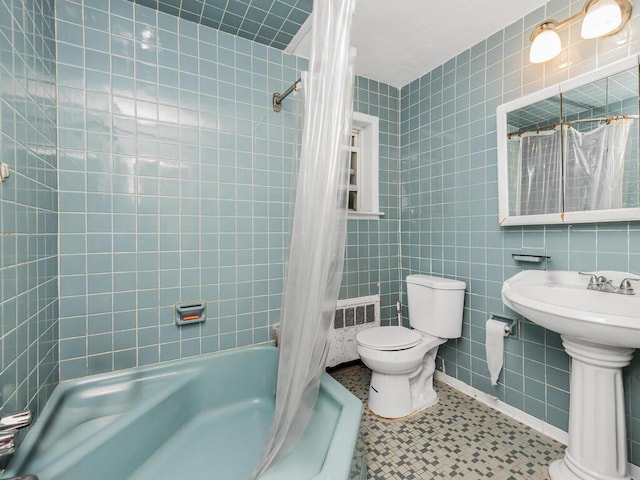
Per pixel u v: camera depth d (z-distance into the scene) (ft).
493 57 5.68
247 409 5.37
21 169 3.11
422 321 6.41
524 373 5.30
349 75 3.28
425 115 7.16
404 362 5.33
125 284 4.80
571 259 4.64
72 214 4.44
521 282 4.83
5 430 2.35
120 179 4.75
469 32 5.69
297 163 4.37
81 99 4.47
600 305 3.99
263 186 5.97
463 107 6.26
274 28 5.48
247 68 5.79
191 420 4.97
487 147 5.81
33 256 3.43
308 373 3.29
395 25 5.50
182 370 5.04
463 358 6.40
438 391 6.47
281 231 6.16
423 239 7.27
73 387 4.33
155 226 5.02
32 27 3.48
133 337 4.87
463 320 6.35
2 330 2.67
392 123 7.79
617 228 4.17
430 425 5.26
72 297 4.45
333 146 3.14
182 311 5.16
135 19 4.83
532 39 4.61
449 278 6.63
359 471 3.43
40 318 3.64
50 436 3.53
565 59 4.66
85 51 4.49
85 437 3.50
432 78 6.96
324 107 3.21
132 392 4.57
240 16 5.16
